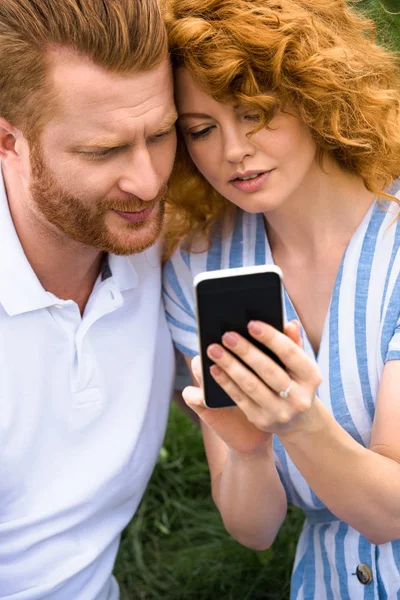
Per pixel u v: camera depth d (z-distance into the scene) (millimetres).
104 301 2486
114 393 2551
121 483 2623
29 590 2518
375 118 2375
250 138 2244
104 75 2096
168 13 2256
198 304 1791
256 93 2186
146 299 2629
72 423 2484
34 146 2215
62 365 2439
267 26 2188
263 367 1765
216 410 2113
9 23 2111
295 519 3535
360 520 2229
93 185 2217
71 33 2066
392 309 2371
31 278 2354
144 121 2152
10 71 2146
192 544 3607
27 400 2410
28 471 2473
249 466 2316
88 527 2611
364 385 2445
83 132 2146
